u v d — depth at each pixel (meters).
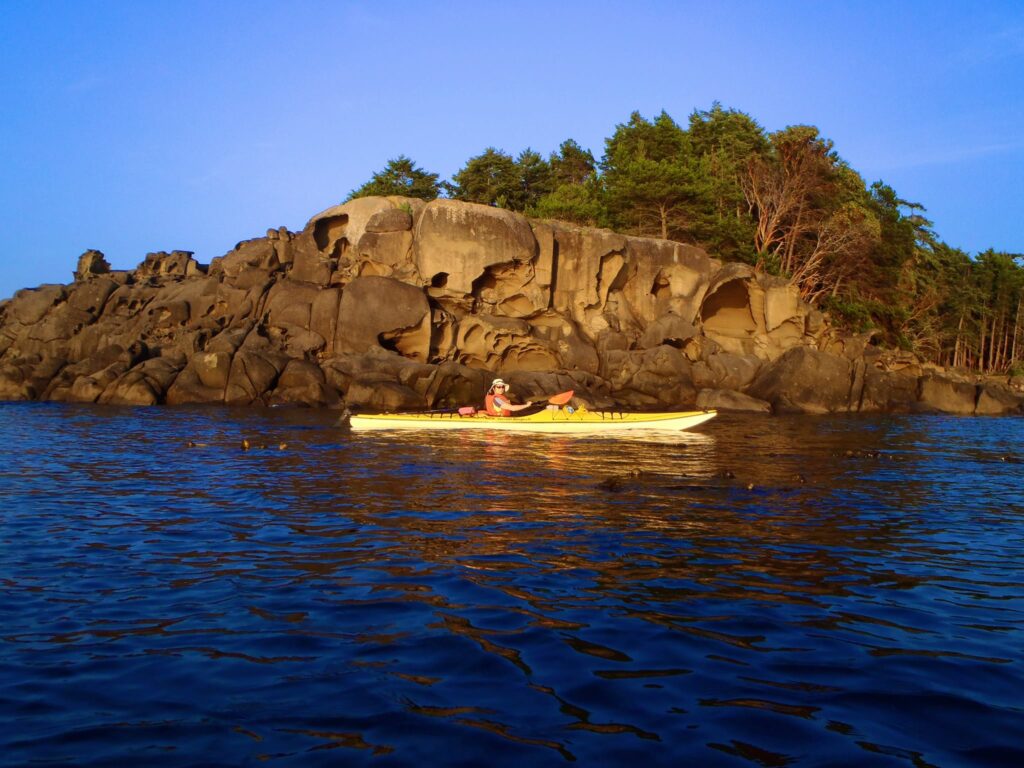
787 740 3.55
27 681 4.13
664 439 17.03
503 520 8.20
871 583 6.07
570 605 5.43
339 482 10.68
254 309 32.16
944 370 44.69
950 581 6.15
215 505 8.98
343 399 27.83
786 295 36.81
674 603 5.51
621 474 11.56
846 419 27.08
